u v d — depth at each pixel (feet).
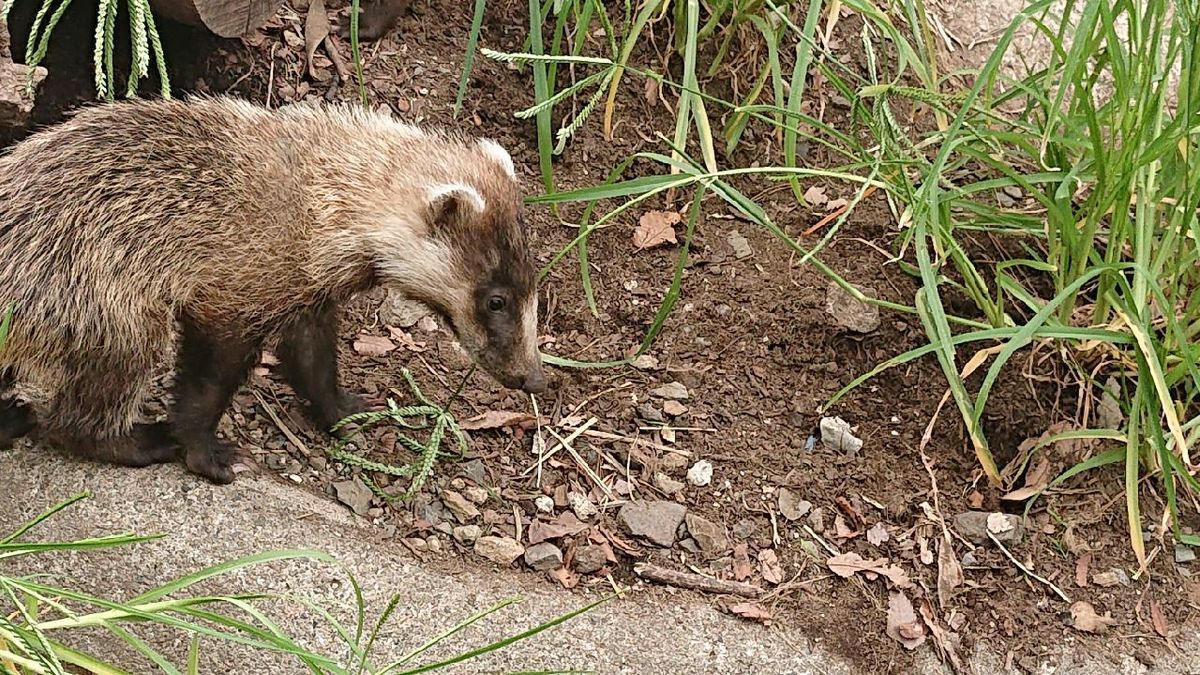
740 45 5.87
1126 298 5.06
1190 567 5.20
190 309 4.96
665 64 5.83
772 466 5.27
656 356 5.46
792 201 5.72
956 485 5.29
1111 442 5.31
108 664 4.58
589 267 5.59
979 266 5.60
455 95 5.77
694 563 5.09
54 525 4.87
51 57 5.50
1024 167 5.65
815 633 5.00
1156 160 5.09
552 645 4.85
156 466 5.01
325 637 4.79
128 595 4.80
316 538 4.93
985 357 5.23
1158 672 5.05
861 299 5.22
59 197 4.88
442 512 5.09
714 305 5.54
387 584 4.88
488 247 5.03
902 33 6.00
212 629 4.59
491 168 5.13
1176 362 5.28
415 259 5.03
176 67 5.65
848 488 5.25
